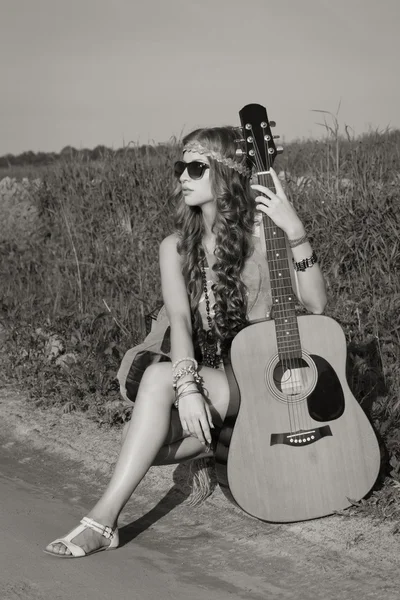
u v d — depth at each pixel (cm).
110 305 643
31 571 315
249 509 337
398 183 666
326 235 629
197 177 345
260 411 336
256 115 341
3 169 1073
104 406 507
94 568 317
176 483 398
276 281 339
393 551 317
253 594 298
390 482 365
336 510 342
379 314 528
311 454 339
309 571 312
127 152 866
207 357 356
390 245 610
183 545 340
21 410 516
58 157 938
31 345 596
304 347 339
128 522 365
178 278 355
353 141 741
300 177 739
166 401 330
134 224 787
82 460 441
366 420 345
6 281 779
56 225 866
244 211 350
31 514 375
